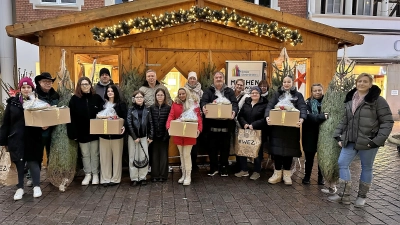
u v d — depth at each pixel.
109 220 3.66
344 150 4.15
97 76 7.25
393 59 12.70
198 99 5.31
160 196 4.46
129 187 4.87
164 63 6.31
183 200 4.31
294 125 4.52
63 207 4.05
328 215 3.83
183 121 4.70
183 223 3.59
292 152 4.81
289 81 4.82
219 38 6.44
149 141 4.93
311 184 5.07
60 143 4.71
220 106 4.84
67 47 6.06
